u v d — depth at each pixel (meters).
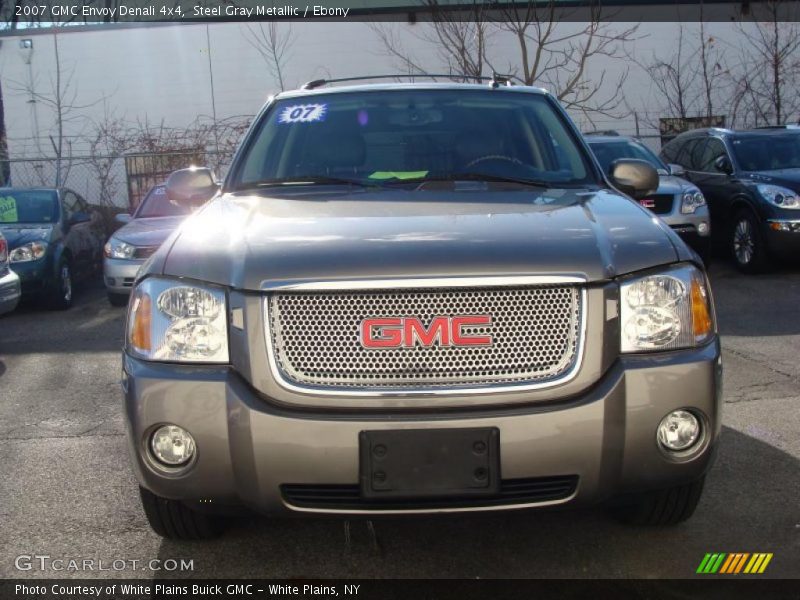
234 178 4.13
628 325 2.88
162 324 2.93
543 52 18.66
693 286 2.98
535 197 3.61
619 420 2.79
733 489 3.93
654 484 2.89
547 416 2.74
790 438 4.60
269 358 2.79
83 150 20.19
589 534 3.50
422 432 2.71
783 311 8.23
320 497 2.81
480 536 3.51
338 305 2.79
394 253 2.86
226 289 2.89
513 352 2.80
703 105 19.36
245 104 20.09
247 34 19.89
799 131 11.44
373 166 4.09
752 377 5.88
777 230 9.93
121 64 20.25
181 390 2.82
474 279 2.78
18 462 4.56
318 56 19.70
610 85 19.22
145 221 10.56
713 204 11.10
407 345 2.78
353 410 2.76
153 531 3.57
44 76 20.38
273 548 3.45
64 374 6.73
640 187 4.29
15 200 11.14
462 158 4.12
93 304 10.70
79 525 3.71
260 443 2.74
